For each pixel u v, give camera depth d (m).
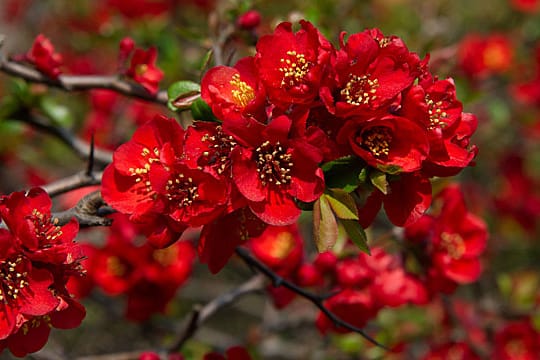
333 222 0.61
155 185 0.61
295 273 0.83
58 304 0.61
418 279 0.80
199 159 0.62
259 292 0.91
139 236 0.89
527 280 1.20
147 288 0.88
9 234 0.61
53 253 0.61
